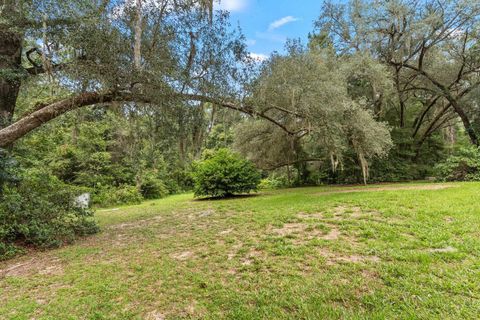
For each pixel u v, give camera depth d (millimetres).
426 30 11211
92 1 4879
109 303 2453
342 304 2180
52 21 4910
